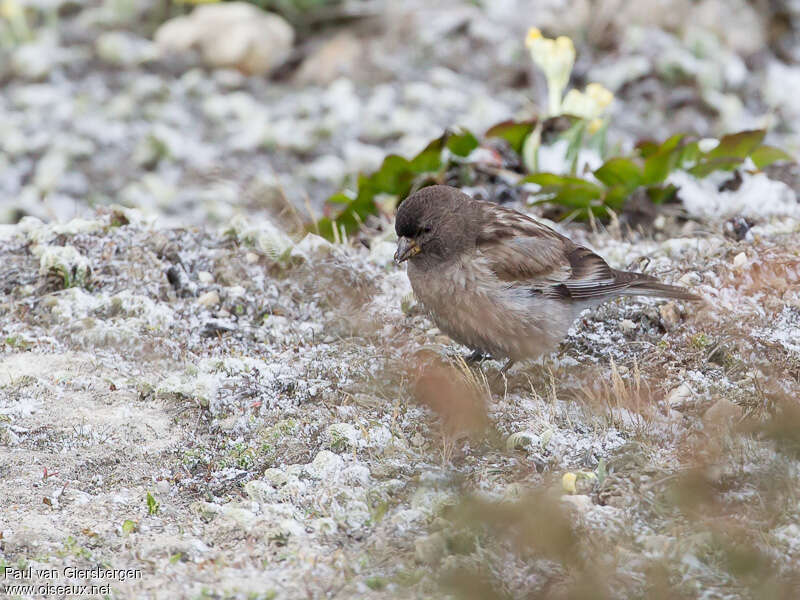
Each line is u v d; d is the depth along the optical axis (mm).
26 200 18938
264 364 9711
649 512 7594
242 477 8289
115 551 7309
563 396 9516
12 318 10688
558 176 13359
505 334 9758
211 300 11062
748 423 8422
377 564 7102
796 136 20297
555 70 14648
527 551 7125
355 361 9867
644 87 21047
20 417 9000
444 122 20516
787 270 11148
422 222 9633
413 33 23125
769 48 22344
